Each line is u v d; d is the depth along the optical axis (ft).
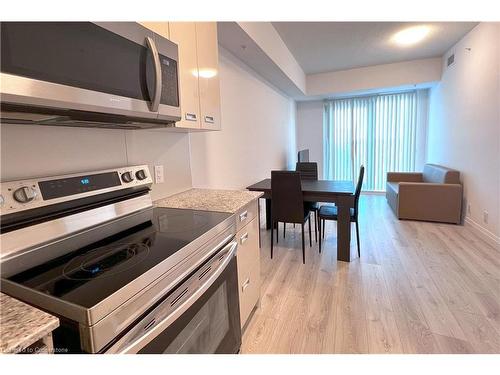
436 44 13.94
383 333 5.92
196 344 3.70
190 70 5.42
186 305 3.35
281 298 7.39
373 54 15.14
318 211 11.02
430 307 6.76
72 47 2.97
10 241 3.21
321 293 7.59
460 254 9.73
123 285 2.66
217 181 9.62
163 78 4.37
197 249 3.83
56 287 2.68
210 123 6.18
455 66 13.94
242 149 11.78
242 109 11.65
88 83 3.16
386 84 17.34
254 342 5.77
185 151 7.07
